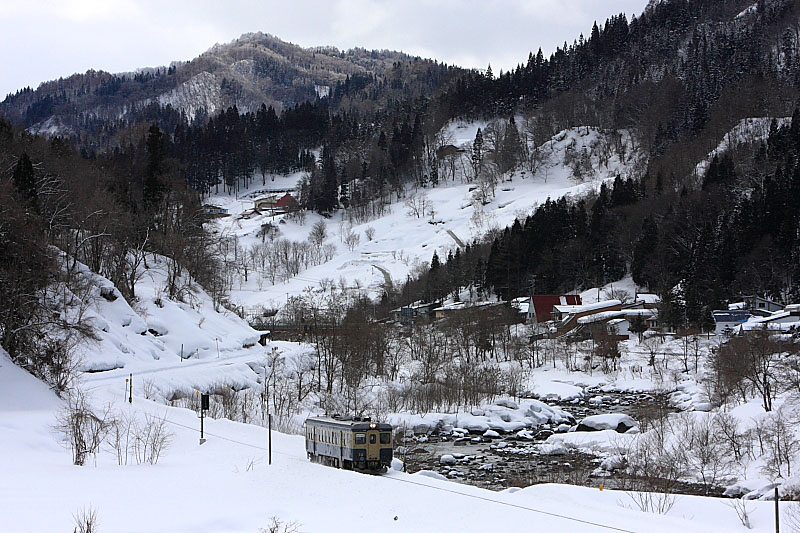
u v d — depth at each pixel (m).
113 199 122.00
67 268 87.50
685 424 67.56
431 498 36.66
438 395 90.75
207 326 113.38
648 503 41.47
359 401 85.56
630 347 133.00
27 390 56.16
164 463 43.78
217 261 155.12
